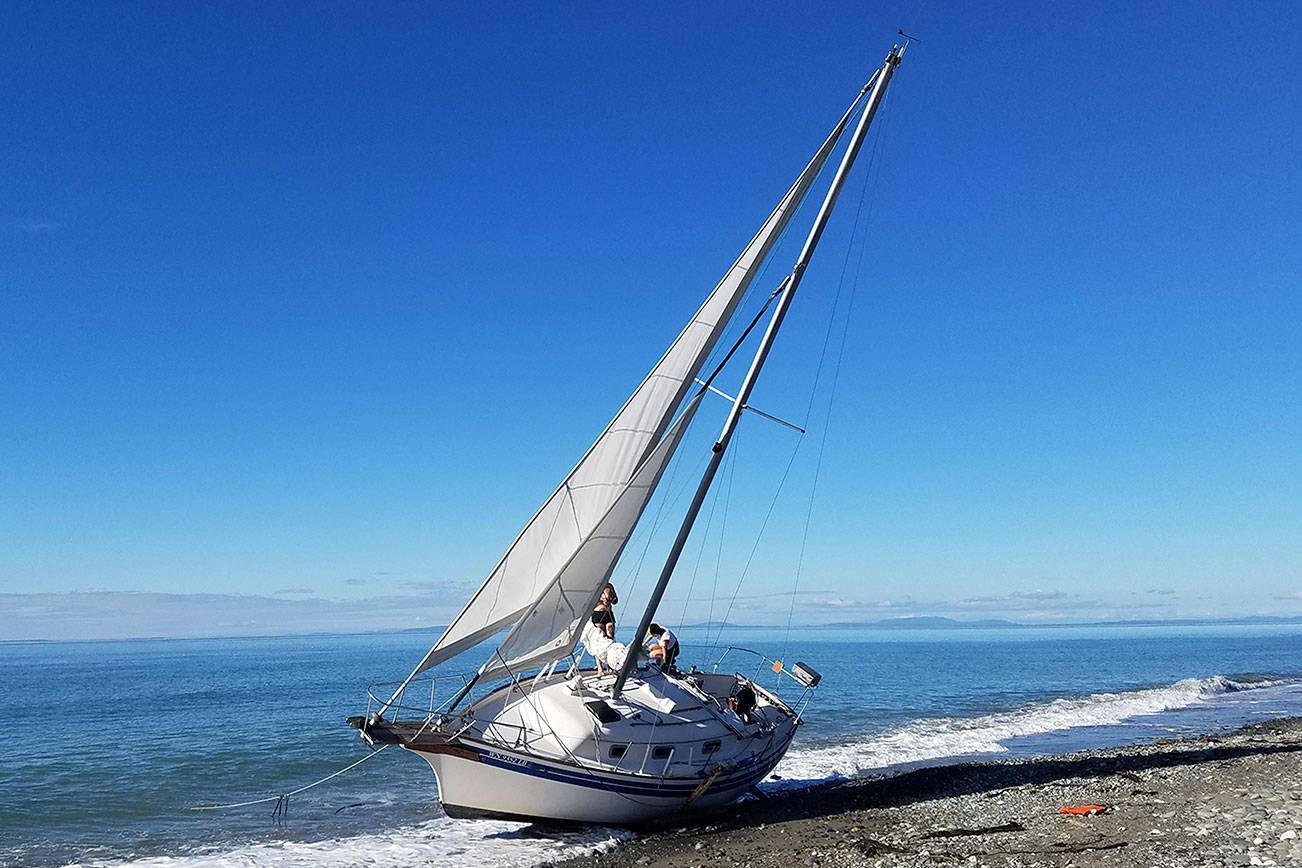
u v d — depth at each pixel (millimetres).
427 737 14156
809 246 16281
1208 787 17344
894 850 13672
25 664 124062
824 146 16031
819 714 40094
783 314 16344
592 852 14633
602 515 15461
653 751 15555
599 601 17000
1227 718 37219
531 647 15477
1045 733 32812
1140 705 43250
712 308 15898
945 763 25562
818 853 13859
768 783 22406
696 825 16375
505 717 15312
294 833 17750
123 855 16281
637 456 15805
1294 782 17141
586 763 14891
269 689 61062
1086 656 112062
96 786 24000
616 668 16266
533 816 14984
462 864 14500
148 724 39000
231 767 26938
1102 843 13039
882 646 169750
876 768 24844
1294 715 37969
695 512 16203
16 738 34531
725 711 17859
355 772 25484
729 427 16234
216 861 15359
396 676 76750
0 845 17297
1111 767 21203
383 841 16453
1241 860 11523
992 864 12250
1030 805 16516
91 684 70375
